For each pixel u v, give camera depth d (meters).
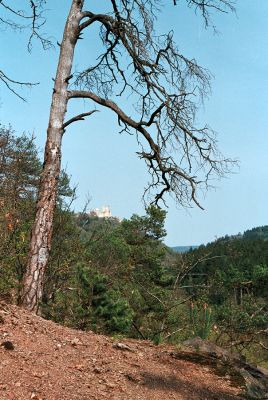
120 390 5.16
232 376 6.48
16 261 9.95
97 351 6.22
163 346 7.61
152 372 5.95
